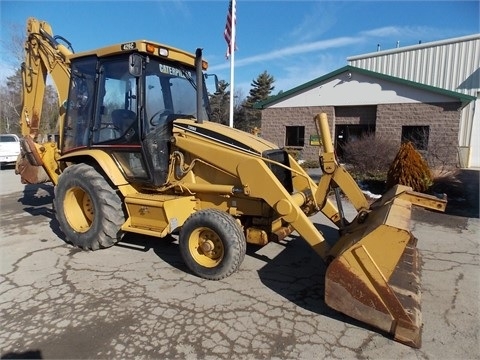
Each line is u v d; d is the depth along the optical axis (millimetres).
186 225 4035
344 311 3031
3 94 30812
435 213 7082
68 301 3506
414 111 13789
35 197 8914
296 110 16578
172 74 4844
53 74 5914
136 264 4434
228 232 3775
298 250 4961
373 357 2684
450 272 4211
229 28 12203
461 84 17141
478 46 16547
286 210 3707
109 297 3584
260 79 48062
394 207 3256
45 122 23047
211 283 3904
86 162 5250
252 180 3916
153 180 4484
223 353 2725
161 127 4578
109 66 4715
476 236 5574
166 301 3502
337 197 4027
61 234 5719
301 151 16500
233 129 4719
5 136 16719
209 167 4352
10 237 5570
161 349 2771
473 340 2900
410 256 3938
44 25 6117
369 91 14688
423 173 8078
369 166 11148
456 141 13055
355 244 2945
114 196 4711
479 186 9820
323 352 2738
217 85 5676
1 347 2793
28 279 4012
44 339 2896
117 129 4672
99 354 2713
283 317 3225
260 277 4074
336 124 15914
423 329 3049
